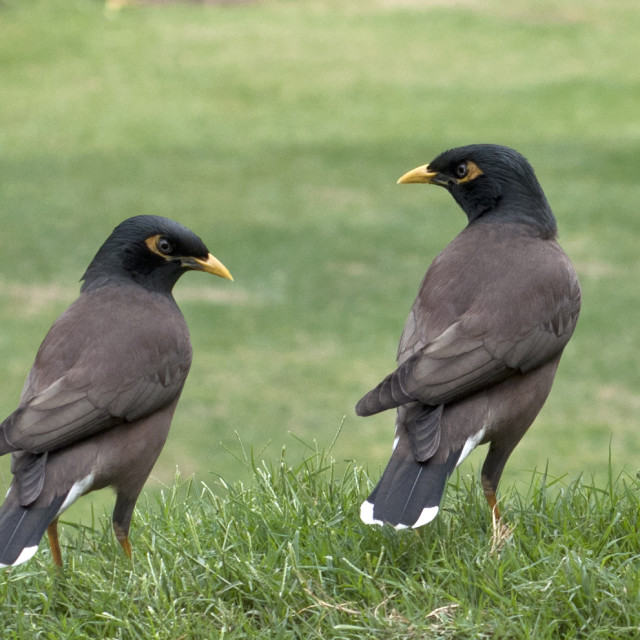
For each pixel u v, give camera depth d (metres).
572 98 37.44
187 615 5.79
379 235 23.97
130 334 6.30
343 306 19.62
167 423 6.44
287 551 6.27
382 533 6.41
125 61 41.34
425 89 38.78
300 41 44.53
